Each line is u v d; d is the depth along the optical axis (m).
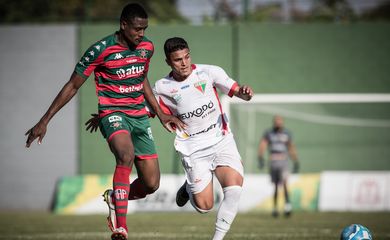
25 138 70.44
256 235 37.91
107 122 22.94
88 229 44.53
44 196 70.06
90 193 65.56
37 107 70.56
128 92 23.27
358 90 70.69
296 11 74.94
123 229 21.86
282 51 70.81
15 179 70.19
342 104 70.75
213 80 25.16
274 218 54.53
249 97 24.56
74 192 65.62
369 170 70.44
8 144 70.31
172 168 69.50
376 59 70.75
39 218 56.25
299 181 65.19
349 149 70.50
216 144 25.25
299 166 70.50
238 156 25.36
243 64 70.75
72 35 70.69
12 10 80.06
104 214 61.94
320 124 70.69
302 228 43.88
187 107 24.98
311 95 70.69
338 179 65.56
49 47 70.62
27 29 70.69
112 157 70.38
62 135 70.31
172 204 64.50
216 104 25.34
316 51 70.75
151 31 69.94
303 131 70.75
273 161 57.50
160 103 25.36
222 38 70.56
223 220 24.30
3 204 70.06
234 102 70.56
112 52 22.66
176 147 25.70
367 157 70.44
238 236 37.03
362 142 70.50
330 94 70.75
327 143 70.56
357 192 65.25
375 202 65.12
